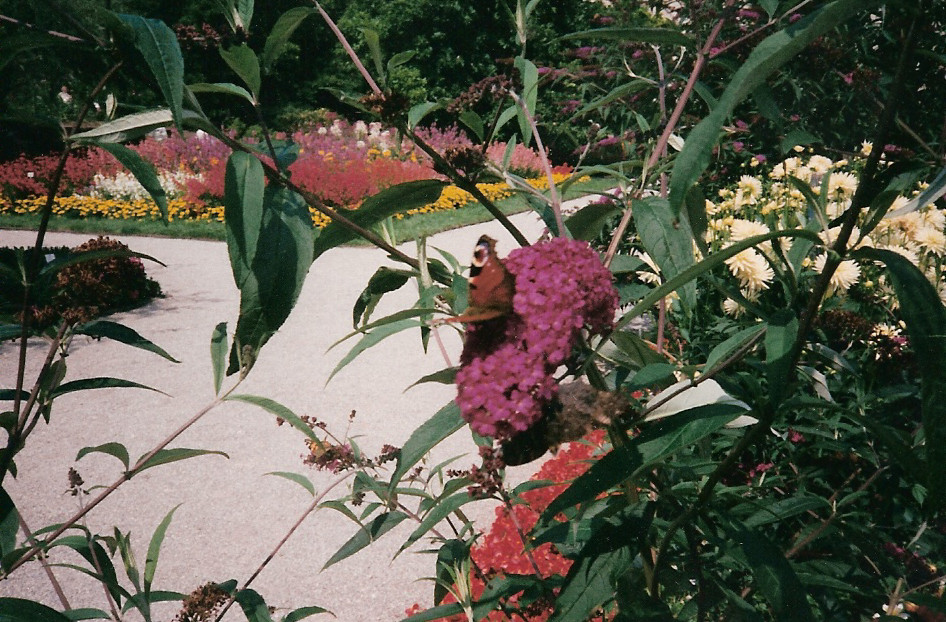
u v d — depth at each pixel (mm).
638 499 460
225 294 3055
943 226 890
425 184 472
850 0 303
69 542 543
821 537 575
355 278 3262
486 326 388
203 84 436
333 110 8844
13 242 4039
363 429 1780
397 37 8211
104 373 2191
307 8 461
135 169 404
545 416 377
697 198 483
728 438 717
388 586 1215
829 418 700
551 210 512
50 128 423
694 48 480
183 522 1422
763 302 1062
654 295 362
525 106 505
